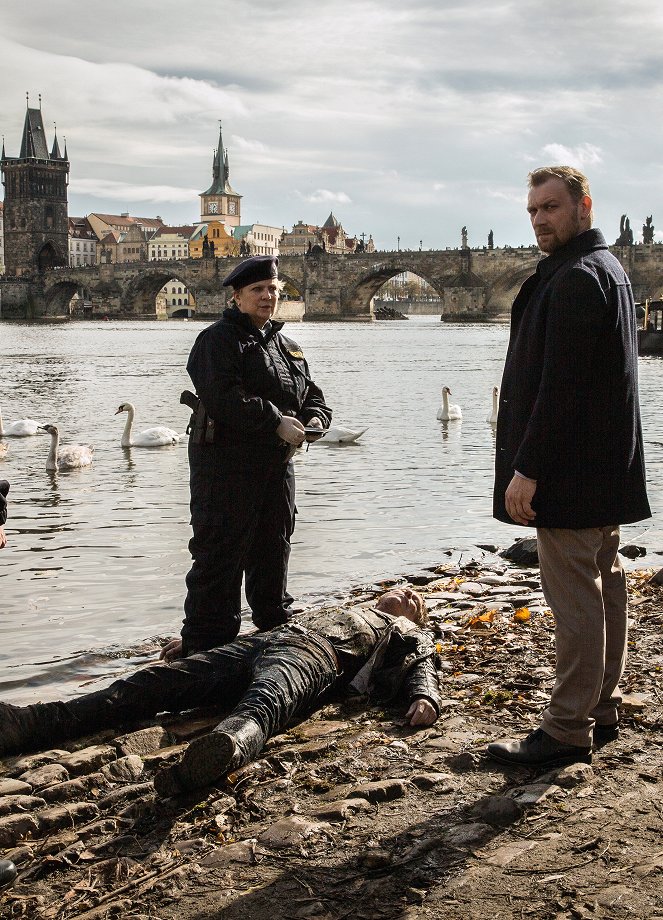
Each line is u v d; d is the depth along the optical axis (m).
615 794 5.29
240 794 5.43
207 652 6.87
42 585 11.69
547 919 4.10
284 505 7.77
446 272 179.25
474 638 8.65
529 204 5.68
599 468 5.49
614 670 6.04
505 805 5.09
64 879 4.65
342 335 125.12
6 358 73.75
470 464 22.61
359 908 4.25
